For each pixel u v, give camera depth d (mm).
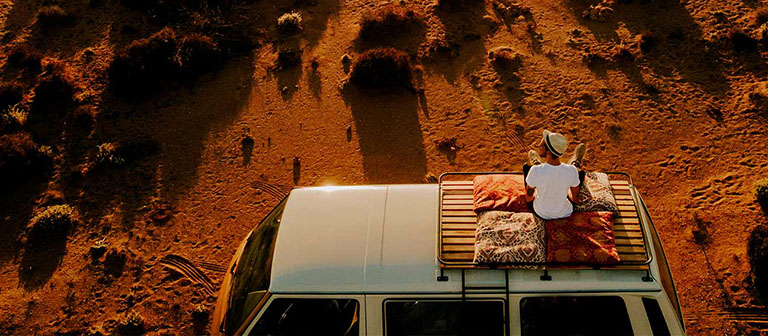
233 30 16844
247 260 7516
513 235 6410
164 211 11914
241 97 14867
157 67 15234
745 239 9711
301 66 15672
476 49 15547
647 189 11117
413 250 6602
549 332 6309
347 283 6379
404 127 13375
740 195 10617
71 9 19125
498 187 7168
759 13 15047
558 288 6125
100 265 10844
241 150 13289
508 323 6223
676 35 14984
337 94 14602
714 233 9938
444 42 15773
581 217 6609
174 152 13414
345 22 17266
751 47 14188
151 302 10078
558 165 6320
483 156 12336
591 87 13836
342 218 7152
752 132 12070
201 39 15711
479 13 16906
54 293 10422
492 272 6285
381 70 14211
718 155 11656
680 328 6121
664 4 16250
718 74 13758
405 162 12453
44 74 16203
